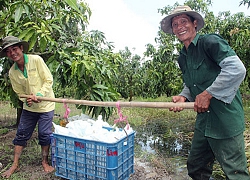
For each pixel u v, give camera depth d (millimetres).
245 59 7066
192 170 2395
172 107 1738
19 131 2918
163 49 8656
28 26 3340
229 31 7102
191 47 1963
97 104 2121
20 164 3096
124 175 2635
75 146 2553
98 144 2389
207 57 1868
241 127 1878
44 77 2861
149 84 10094
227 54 1690
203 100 1688
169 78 9219
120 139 2436
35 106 2846
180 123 5848
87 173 2500
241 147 1877
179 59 2213
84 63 3197
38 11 3455
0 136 4312
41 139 2912
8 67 3775
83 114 3547
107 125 2896
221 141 1912
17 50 2682
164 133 4957
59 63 3508
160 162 3260
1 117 6082
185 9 1920
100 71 3668
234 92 1692
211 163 2393
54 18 3521
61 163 2680
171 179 2803
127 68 10109
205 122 2123
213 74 1892
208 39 1806
